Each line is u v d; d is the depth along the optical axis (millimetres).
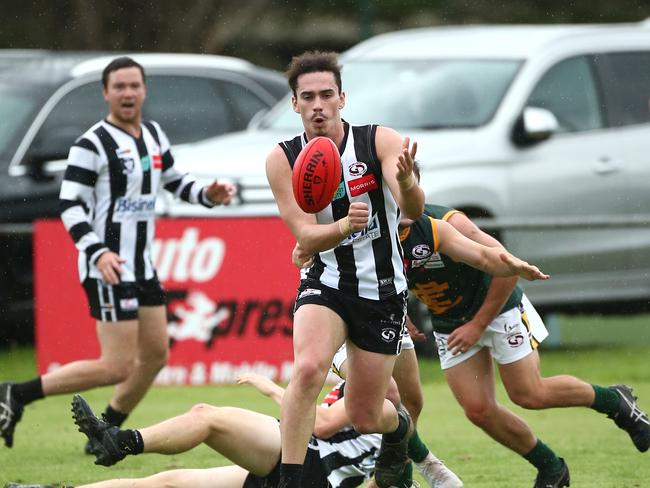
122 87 28906
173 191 30922
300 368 19500
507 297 22609
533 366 23641
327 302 20062
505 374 23656
